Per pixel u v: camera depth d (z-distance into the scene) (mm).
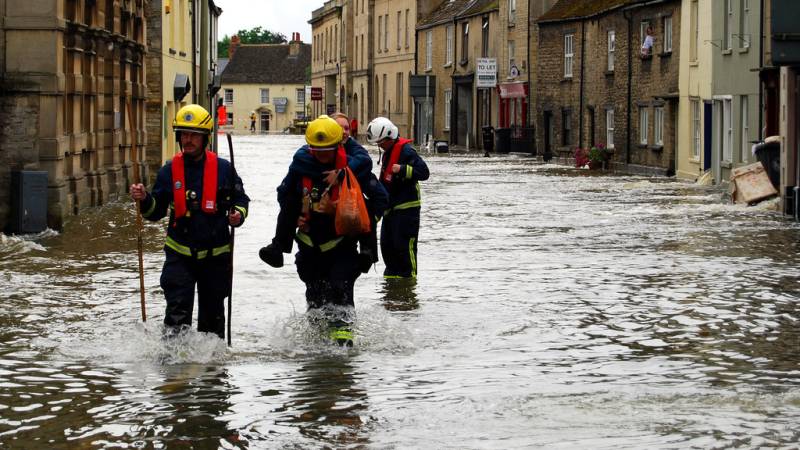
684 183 36656
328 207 9945
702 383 8430
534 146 58219
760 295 12672
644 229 20703
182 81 38406
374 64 92250
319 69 117125
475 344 10000
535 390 8195
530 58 58594
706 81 37062
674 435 6945
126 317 11188
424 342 10062
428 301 12344
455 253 16922
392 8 86312
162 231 20031
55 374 8734
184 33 41312
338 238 10078
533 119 58219
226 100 134375
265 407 7699
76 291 12914
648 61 43500
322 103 115688
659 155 42375
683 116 39812
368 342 10000
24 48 20281
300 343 9891
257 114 134750
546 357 9445
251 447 6777
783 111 23312
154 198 9531
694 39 38906
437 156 60438
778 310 11680
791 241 18391
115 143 27312
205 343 9430
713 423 7219
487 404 7746
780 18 21438
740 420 7305
